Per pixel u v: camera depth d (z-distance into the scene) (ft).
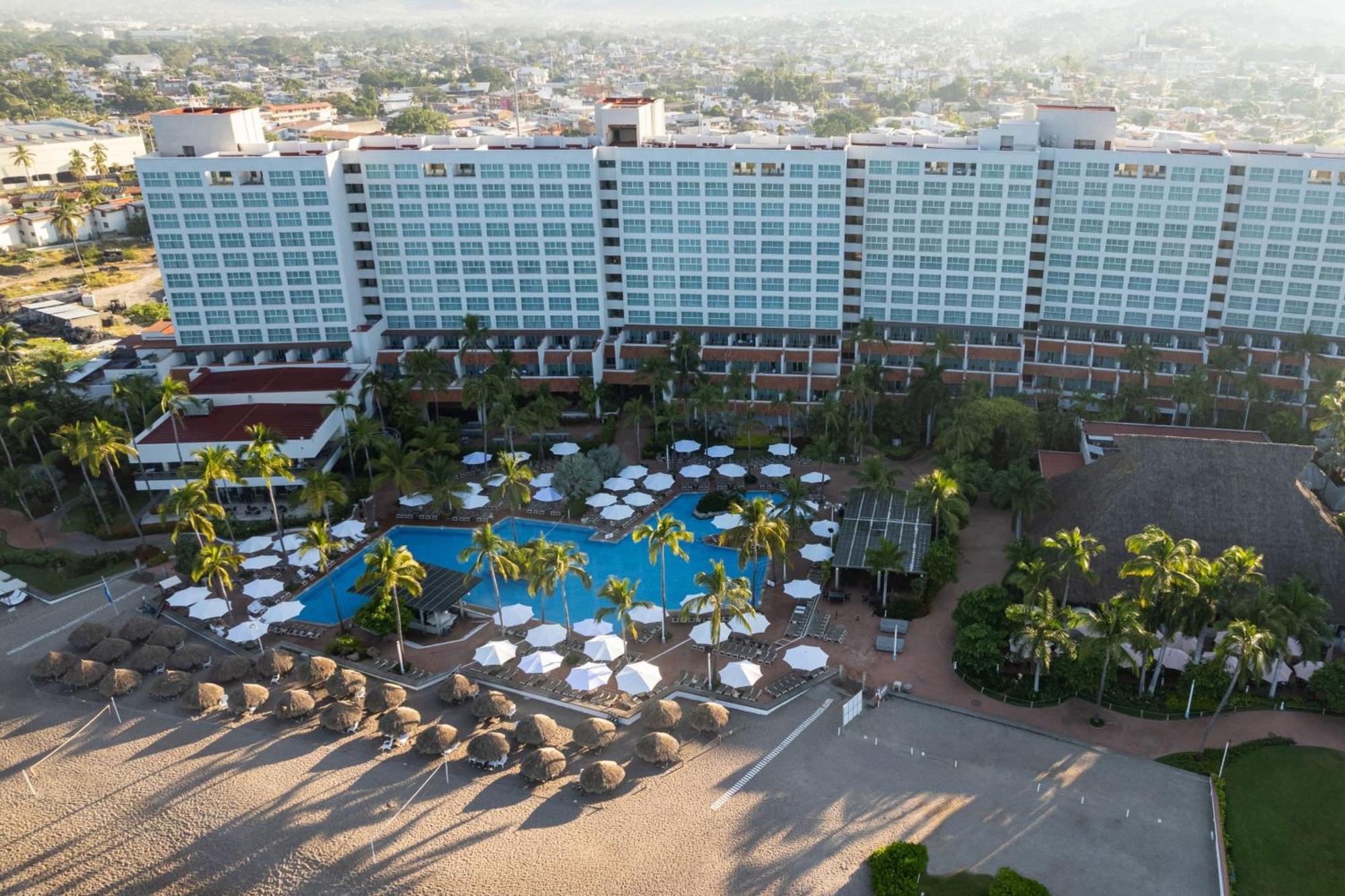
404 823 263.49
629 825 261.65
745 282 542.57
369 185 527.81
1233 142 548.72
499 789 276.62
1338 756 280.92
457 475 441.27
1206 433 451.53
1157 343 534.78
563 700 315.17
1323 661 310.86
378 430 454.40
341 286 530.68
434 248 540.52
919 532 384.68
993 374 524.52
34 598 383.86
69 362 578.25
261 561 383.24
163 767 288.10
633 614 339.57
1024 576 320.70
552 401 478.59
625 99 583.58
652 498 431.02
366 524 430.20
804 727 299.99
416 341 561.84
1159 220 508.12
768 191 517.96
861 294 554.05
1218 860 247.70
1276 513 342.23
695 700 314.96
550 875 245.24
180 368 530.68
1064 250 531.50
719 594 311.68
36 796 277.85
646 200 530.68
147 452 448.24
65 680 325.42
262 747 296.30
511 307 551.59
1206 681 294.25
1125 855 249.55
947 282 538.06
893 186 522.06
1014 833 256.52
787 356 534.37
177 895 244.01
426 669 334.65
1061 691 308.81
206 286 528.22
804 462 481.05
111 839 262.06
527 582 376.27
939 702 310.24
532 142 560.20
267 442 393.09
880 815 263.49
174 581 383.04
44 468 459.32
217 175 504.02
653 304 556.92
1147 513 350.64
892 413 499.10
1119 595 300.81
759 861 248.52
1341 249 491.72
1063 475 401.49
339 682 314.96
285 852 254.88
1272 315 519.60
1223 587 299.17
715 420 497.05
